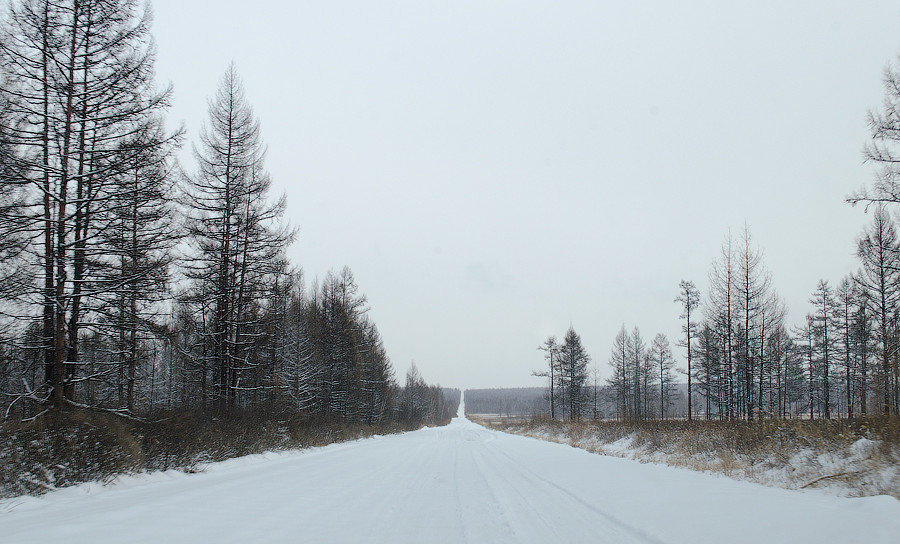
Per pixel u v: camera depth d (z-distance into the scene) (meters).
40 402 11.85
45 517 6.71
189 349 21.14
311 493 9.26
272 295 21.52
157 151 13.81
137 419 12.91
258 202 21.30
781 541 5.28
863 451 10.15
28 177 12.14
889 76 13.61
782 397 41.62
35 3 12.44
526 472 13.60
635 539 6.01
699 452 15.72
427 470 13.95
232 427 17.09
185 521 6.46
